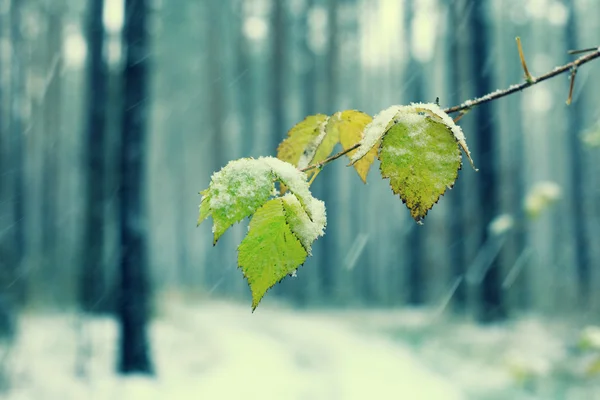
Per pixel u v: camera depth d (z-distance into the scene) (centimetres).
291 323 1945
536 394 801
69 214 2612
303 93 2944
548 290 1914
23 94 2244
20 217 1992
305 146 82
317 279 2741
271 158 56
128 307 968
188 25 3228
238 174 53
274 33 2669
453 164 62
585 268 2003
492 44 1628
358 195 3183
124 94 1013
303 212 59
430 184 61
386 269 3244
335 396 914
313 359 1252
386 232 3450
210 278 3366
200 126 3734
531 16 2634
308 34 2812
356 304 2625
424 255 2452
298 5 2838
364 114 81
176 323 1620
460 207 1864
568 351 985
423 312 2127
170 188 4131
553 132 3128
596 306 1630
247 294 3036
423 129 63
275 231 59
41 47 2686
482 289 1548
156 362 1076
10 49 2244
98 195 1336
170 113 3675
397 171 62
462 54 1830
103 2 1333
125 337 959
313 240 58
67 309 1708
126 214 986
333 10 2672
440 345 1327
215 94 3027
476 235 1598
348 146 82
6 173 1945
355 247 2972
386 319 1991
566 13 2114
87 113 1373
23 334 1230
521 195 2192
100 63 1342
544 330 1325
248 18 3056
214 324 1798
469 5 1630
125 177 1002
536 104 2942
